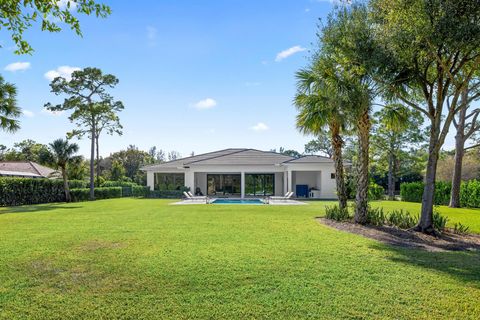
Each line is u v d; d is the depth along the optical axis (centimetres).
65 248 775
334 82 1117
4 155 5419
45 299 462
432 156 1043
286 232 1012
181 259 669
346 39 1005
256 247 786
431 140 1048
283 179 3459
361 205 1222
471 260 680
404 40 884
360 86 1085
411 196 2673
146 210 1783
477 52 963
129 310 427
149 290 495
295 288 503
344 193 1425
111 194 3412
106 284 521
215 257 685
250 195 3425
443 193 2336
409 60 962
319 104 1278
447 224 1260
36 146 5434
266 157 3378
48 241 862
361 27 984
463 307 439
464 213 1691
